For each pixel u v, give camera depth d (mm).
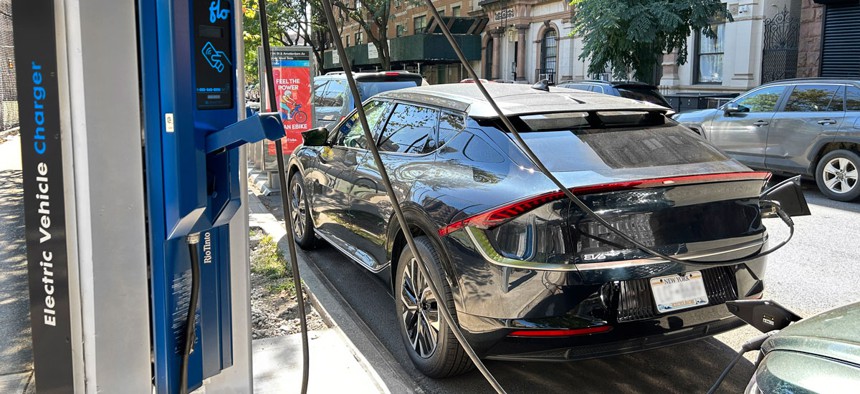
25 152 1807
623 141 3787
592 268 3213
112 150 1777
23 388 2867
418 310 3932
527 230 3244
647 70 17547
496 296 3314
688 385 3861
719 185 3461
